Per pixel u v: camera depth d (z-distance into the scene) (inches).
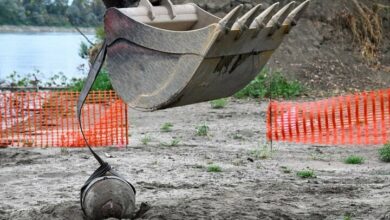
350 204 856.3
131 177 1055.0
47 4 5910.4
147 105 653.3
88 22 2957.7
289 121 1470.2
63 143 1406.3
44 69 3449.8
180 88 637.3
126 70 661.3
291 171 1119.0
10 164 1197.1
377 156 1284.4
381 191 946.1
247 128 1612.9
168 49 637.3
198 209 807.7
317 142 1433.3
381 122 1594.5
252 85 2228.1
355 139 1459.2
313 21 2699.3
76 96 1862.7
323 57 2593.5
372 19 2741.1
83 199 738.8
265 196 908.6
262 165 1173.7
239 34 633.0
